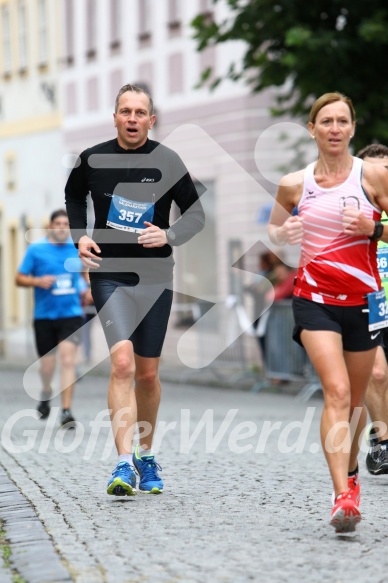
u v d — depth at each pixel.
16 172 74.06
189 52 56.75
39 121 71.38
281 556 12.79
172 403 34.16
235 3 37.31
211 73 39.25
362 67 36.34
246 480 18.41
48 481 18.47
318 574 11.95
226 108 53.69
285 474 19.09
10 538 13.91
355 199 14.41
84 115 66.75
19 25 74.06
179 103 57.50
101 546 13.34
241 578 11.78
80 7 66.81
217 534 13.98
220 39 38.00
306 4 36.56
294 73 36.91
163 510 15.63
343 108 14.44
